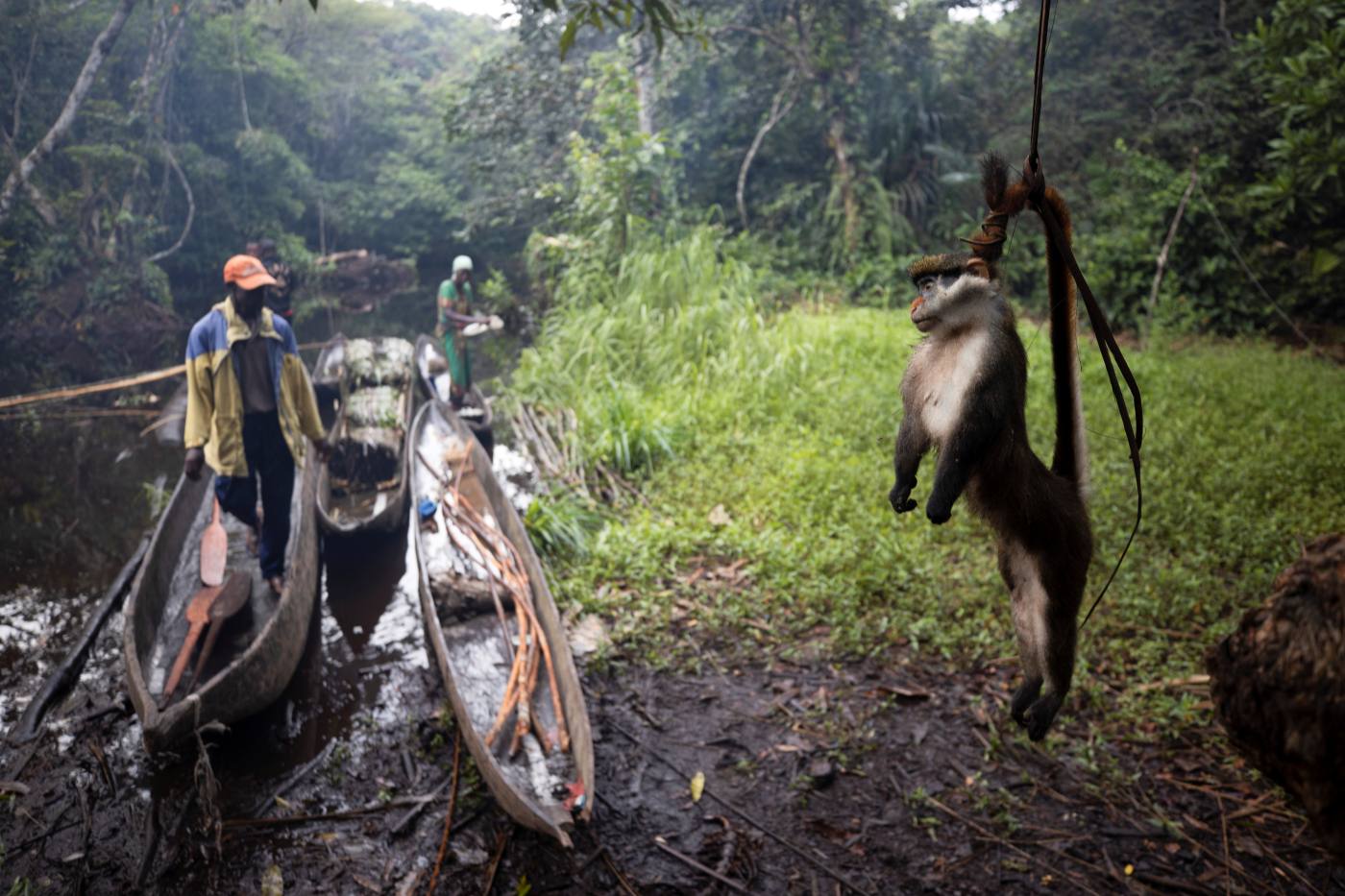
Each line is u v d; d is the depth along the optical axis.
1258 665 1.86
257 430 6.22
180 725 4.98
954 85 18.92
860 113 17.31
